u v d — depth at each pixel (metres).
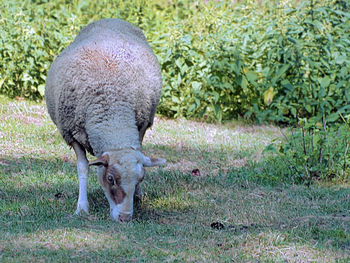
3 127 15.16
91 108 9.34
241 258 7.79
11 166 12.30
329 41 16.73
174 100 17.27
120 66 9.66
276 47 17.03
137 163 8.82
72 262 7.41
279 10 18.08
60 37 18.12
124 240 8.32
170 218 9.66
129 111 9.47
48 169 12.26
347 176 11.96
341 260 7.77
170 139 15.27
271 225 9.30
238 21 18.78
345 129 12.79
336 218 9.52
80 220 9.26
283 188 11.48
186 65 17.12
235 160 13.54
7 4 19.89
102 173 9.07
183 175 12.23
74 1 22.53
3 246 7.80
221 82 16.92
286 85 16.50
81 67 9.50
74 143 9.94
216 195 11.03
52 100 10.27
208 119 17.47
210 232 8.88
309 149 12.24
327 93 16.72
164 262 7.55
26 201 10.17
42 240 8.16
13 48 17.89
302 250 8.12
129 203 8.86
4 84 18.17
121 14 20.58
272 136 15.87
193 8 21.27
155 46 18.17
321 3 18.06
